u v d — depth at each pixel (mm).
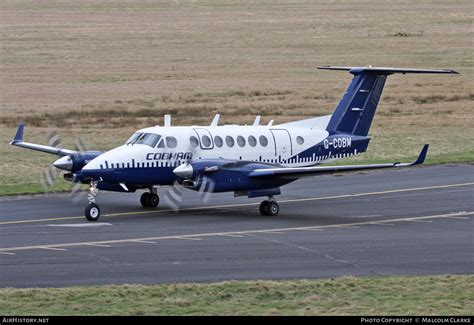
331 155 117938
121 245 82500
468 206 107938
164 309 59875
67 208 106812
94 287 65125
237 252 79688
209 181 99062
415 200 112812
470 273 71438
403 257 77938
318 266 73875
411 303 61688
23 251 79375
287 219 99125
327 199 114562
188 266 73500
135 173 102000
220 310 59781
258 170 100500
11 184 127062
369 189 122812
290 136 114062
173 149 104375
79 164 105250
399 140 185125
